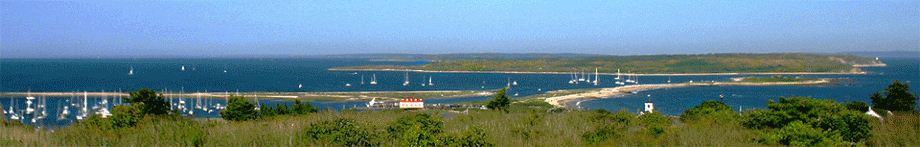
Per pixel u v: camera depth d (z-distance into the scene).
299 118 25.92
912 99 31.52
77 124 20.86
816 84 153.38
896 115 22.67
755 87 142.88
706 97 113.38
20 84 150.50
